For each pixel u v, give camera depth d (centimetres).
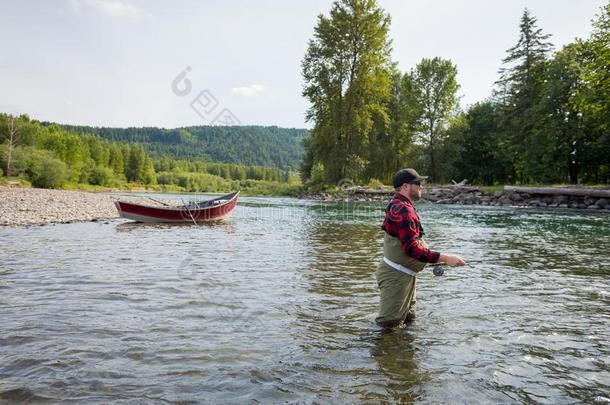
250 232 1255
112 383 281
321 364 316
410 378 294
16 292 520
